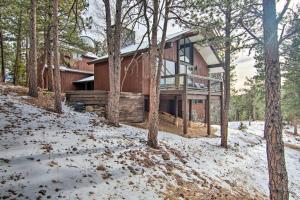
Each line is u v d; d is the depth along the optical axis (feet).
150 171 23.26
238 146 48.60
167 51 61.82
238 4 31.24
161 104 66.74
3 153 19.77
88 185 17.94
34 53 46.29
